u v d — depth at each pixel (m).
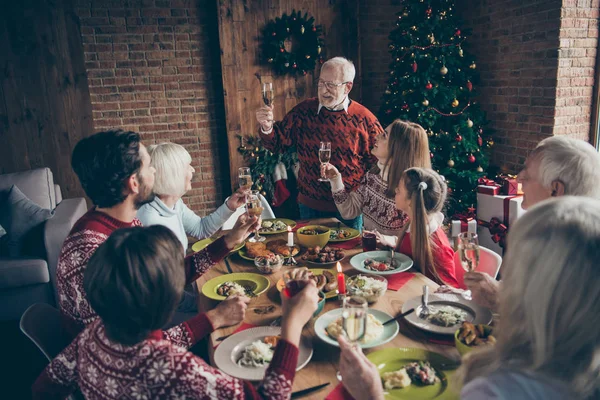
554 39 3.96
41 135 4.43
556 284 0.72
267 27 4.73
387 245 2.13
